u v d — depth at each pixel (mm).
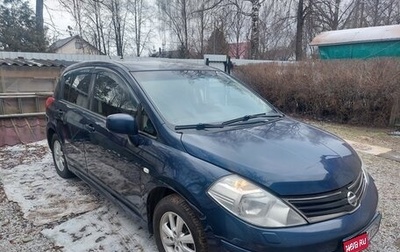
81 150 3676
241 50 25078
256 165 2072
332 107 8953
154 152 2479
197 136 2443
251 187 1964
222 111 3008
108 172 3166
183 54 27516
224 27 24594
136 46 28734
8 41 18766
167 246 2455
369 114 8250
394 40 13453
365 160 5258
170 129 2516
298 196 1952
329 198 2014
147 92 2822
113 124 2605
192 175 2154
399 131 7531
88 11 21359
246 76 11523
